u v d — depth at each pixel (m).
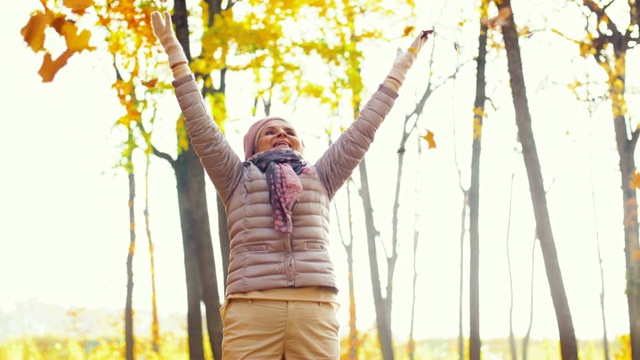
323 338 3.35
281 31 9.76
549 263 10.21
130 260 21.92
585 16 12.92
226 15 9.75
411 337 26.61
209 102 10.15
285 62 9.89
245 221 3.42
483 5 10.48
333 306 3.43
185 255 14.34
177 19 9.97
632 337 13.73
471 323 14.04
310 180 3.52
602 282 25.11
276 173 3.43
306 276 3.34
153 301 27.45
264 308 3.30
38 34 3.26
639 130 13.73
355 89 10.25
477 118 14.28
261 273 3.32
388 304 20.75
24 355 32.97
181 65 3.61
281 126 3.84
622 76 12.66
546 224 10.28
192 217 10.58
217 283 10.47
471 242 14.31
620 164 14.02
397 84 3.82
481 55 14.14
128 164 13.10
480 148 14.38
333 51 9.79
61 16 3.26
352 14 9.49
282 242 3.36
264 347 3.30
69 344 32.47
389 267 21.02
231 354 3.33
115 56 10.22
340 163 3.65
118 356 29.00
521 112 10.53
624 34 12.73
